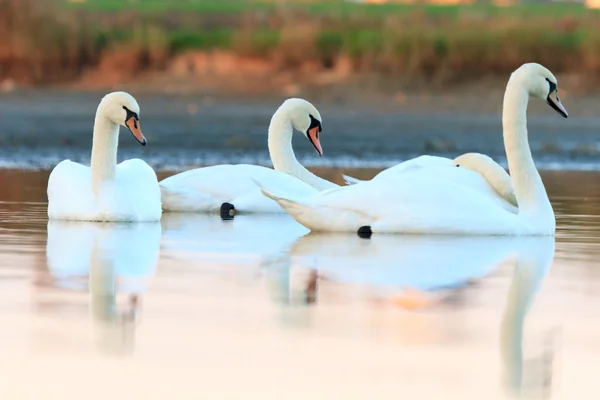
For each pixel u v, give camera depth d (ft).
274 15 170.91
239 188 57.82
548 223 48.42
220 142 101.45
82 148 96.84
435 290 35.50
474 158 53.67
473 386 26.02
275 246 44.39
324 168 83.41
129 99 52.70
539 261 41.42
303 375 26.55
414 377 26.58
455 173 52.39
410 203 47.37
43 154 91.56
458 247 44.37
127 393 25.14
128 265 39.52
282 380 26.20
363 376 26.50
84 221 52.19
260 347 28.58
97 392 25.20
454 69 145.69
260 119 122.11
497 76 145.48
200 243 45.24
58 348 28.30
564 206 60.54
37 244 44.47
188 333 29.84
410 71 145.79
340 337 29.66
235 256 41.75
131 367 26.86
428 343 29.22
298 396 25.17
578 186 71.92
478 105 135.85
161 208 55.83
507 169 88.33
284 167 63.26
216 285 35.96
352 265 39.78
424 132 110.93
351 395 25.23
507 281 37.29
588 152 97.50
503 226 47.52
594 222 53.72
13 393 25.03
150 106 131.34
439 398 25.23
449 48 146.30
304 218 48.08
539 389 26.00
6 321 30.76
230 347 28.58
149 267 39.17
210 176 58.29
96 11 176.14
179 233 48.60
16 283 35.94
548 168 86.28
